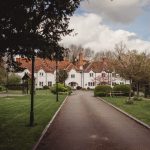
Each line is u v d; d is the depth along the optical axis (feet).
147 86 188.44
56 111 103.14
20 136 56.75
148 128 68.69
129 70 152.97
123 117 89.61
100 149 48.39
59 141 54.54
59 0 46.24
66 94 222.48
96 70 373.61
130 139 56.65
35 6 46.29
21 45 47.44
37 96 192.54
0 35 45.39
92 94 241.96
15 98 169.17
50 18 48.55
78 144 52.03
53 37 50.88
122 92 199.21
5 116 86.48
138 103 139.13
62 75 330.13
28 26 46.50
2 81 266.57
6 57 52.60
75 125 73.51
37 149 48.42
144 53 184.34
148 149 48.65
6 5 41.42
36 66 364.17
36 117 85.10
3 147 47.83
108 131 65.21
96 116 91.97
